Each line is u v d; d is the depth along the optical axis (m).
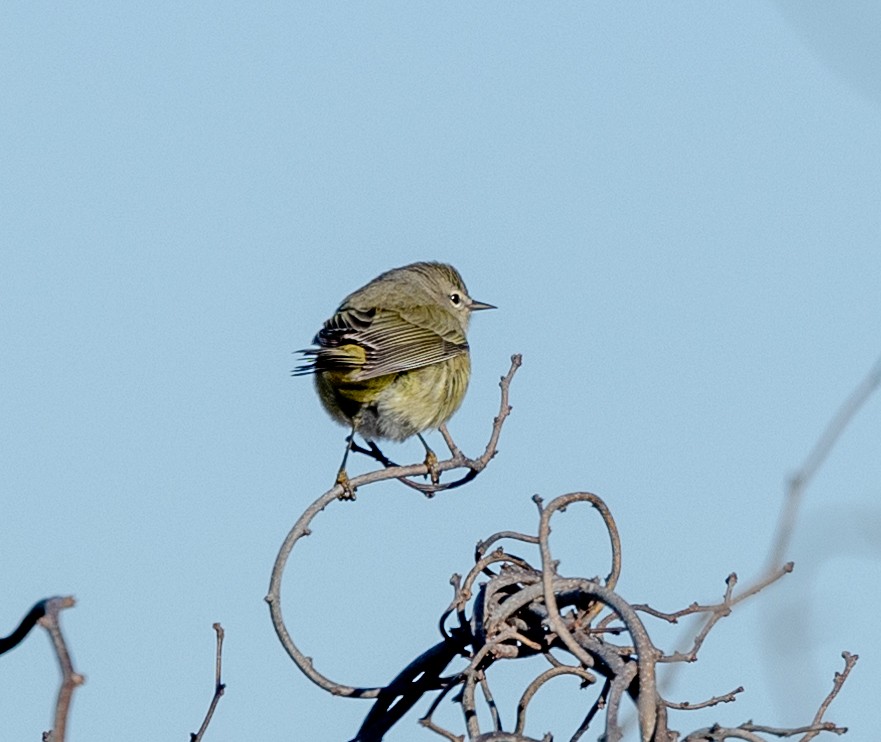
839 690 7.41
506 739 7.07
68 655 5.54
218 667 8.54
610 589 8.58
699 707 7.64
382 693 8.66
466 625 8.60
